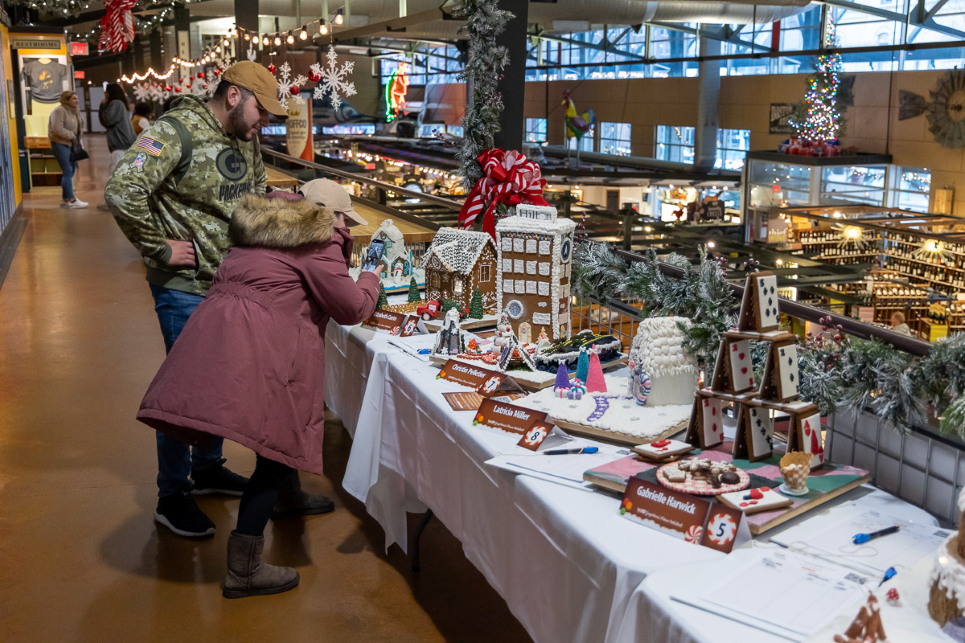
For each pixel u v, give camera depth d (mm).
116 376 4754
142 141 2598
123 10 5887
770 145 18047
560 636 1638
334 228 2449
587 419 2006
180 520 2910
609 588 1448
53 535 2926
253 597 2537
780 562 1408
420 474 2400
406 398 2475
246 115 2738
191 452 3219
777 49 17500
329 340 3297
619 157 22438
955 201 13570
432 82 22453
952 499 1661
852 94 15773
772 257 13766
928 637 1101
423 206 6988
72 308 6297
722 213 17953
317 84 4977
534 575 1735
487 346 2729
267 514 2521
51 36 14039
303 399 2334
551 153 24422
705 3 16234
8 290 6883
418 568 2713
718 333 2035
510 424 2031
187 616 2428
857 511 1619
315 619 2422
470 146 3443
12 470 3480
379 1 14891
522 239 2623
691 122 20172
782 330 1775
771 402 1729
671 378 2072
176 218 2744
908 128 14484
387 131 21000
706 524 1481
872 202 15219
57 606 2477
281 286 2312
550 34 23953
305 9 14922
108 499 3215
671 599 1302
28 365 4949
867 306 12305
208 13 17297
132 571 2684
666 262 2496
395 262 3549
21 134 13469
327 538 2939
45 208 11734
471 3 3373
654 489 1575
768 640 1187
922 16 14211
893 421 1687
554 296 2600
